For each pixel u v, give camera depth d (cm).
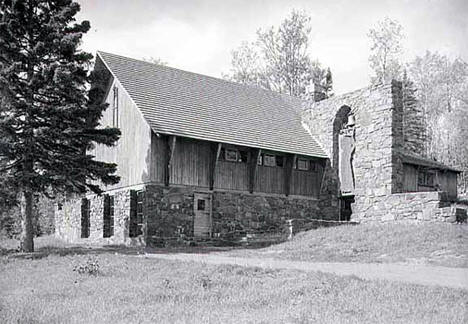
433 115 4044
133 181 2256
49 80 1759
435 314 775
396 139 2380
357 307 845
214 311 856
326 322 764
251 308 877
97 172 1895
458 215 2005
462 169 3722
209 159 2344
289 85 4006
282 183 2588
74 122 1830
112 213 2442
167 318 817
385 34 3725
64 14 1823
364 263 1399
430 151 4084
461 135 3619
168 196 2189
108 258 1535
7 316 861
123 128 2348
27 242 1872
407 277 1111
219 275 1180
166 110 2316
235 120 2558
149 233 2123
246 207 2438
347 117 2681
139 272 1270
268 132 2606
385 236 1770
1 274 1334
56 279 1218
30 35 1842
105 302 942
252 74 4100
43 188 1847
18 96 1794
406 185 2945
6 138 1741
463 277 1104
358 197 2478
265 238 2134
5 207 1911
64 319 834
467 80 2778
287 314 820
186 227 2222
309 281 1071
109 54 2497
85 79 1909
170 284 1088
